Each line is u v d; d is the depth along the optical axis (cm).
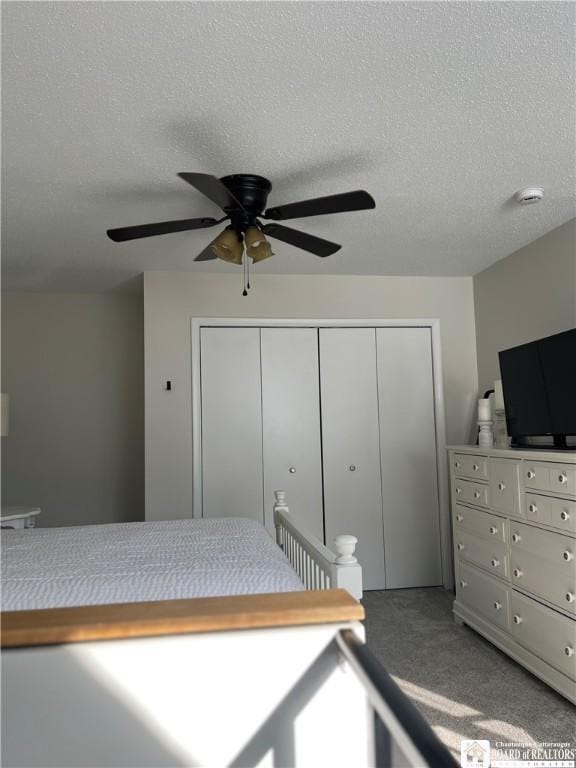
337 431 399
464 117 193
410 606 354
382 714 69
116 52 155
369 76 168
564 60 163
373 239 321
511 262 357
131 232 222
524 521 254
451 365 410
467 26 148
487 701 228
